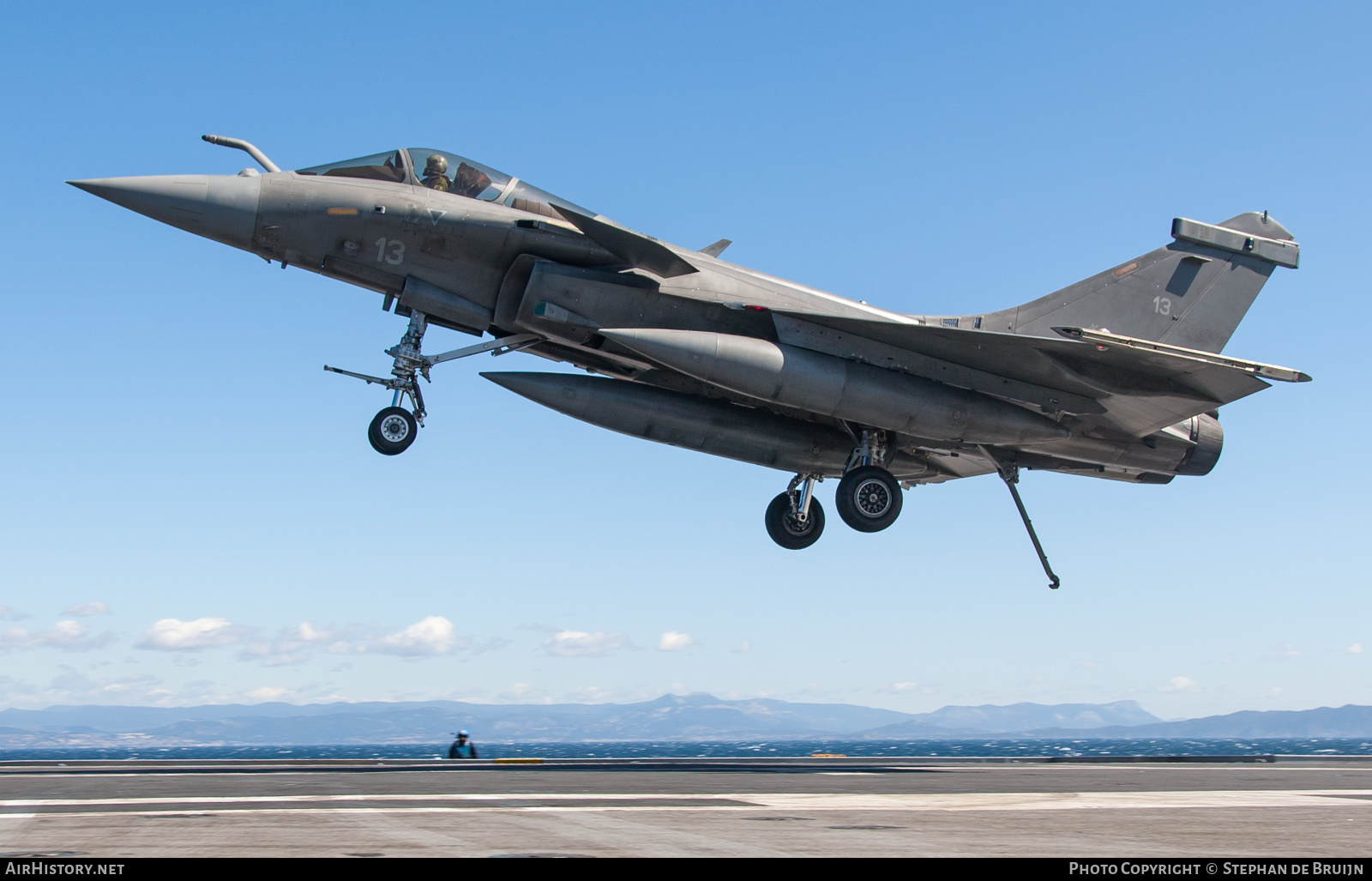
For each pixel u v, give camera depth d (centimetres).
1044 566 1597
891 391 1409
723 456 1527
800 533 1706
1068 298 1667
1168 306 1697
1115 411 1545
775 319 1412
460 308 1417
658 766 957
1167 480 1741
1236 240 1705
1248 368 1427
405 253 1383
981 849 392
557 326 1397
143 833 414
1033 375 1477
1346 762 1248
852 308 1565
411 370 1413
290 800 558
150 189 1311
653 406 1462
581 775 782
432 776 769
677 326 1434
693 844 399
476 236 1390
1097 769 987
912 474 1681
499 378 1420
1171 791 667
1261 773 920
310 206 1352
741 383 1351
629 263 1417
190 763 1030
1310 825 469
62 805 527
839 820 479
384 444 1400
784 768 942
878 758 1238
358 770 877
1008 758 1311
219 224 1330
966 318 1639
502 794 601
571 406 1436
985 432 1468
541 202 1459
